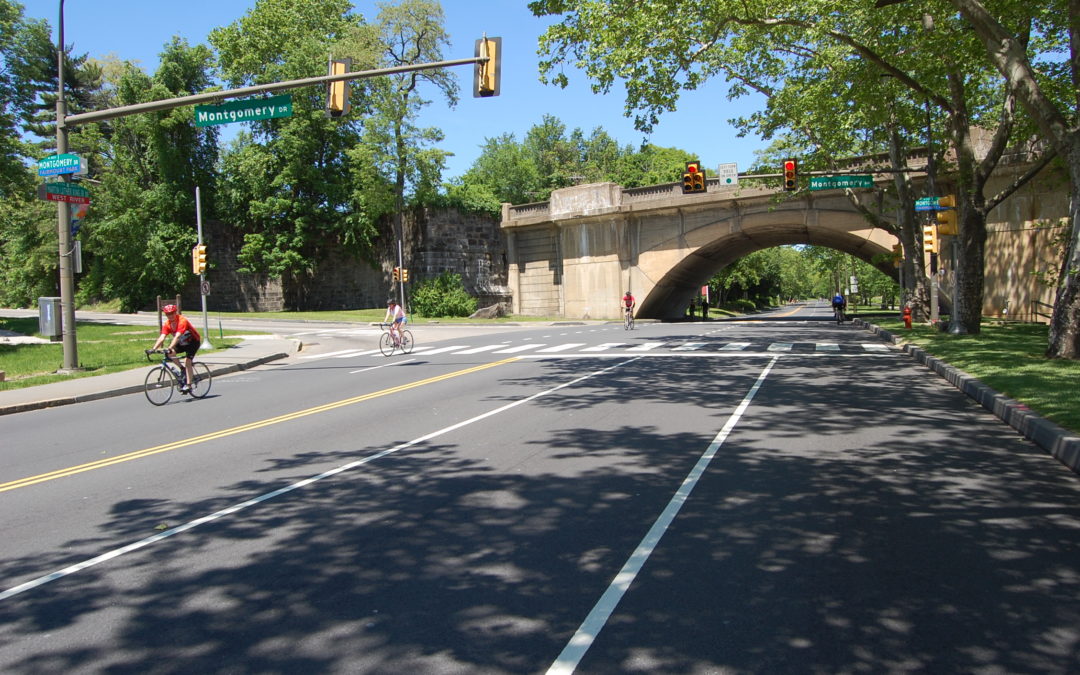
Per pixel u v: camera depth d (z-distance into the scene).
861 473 7.25
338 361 22.59
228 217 57.25
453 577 4.80
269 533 5.83
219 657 3.79
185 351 14.90
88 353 24.91
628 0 17.02
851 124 26.44
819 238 48.97
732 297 104.19
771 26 19.92
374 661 3.71
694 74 18.36
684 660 3.66
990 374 12.74
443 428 10.17
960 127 21.81
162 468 8.34
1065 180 25.27
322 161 55.06
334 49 49.66
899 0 14.87
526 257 56.28
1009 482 6.84
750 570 4.82
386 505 6.51
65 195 18.73
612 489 6.82
